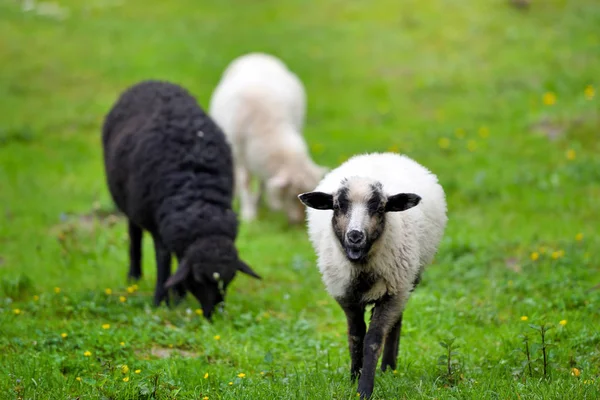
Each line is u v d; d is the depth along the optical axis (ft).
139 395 26.17
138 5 108.99
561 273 39.60
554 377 27.61
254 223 56.75
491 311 35.68
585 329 31.96
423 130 71.00
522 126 68.28
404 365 30.22
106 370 28.53
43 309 36.09
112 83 84.12
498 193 56.34
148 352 31.12
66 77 85.66
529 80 78.23
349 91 81.05
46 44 93.91
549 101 70.85
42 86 83.76
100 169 66.59
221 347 31.63
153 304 38.29
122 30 98.32
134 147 39.04
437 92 79.20
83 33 97.55
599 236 45.73
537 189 56.03
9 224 53.52
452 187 57.77
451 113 73.92
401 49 89.61
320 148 68.39
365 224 25.57
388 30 94.84
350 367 28.91
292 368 29.66
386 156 31.78
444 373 27.99
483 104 75.15
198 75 84.64
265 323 35.76
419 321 35.65
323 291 41.68
